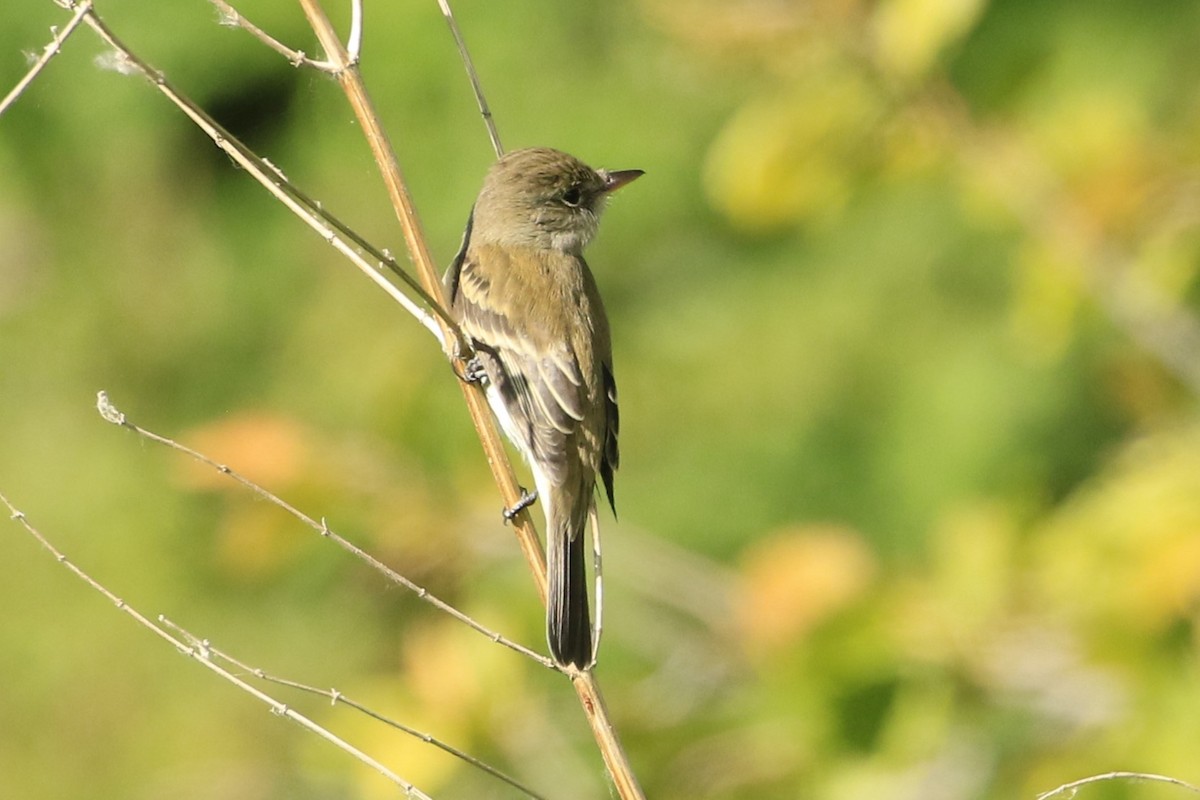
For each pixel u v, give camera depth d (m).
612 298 17.44
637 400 16.84
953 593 9.19
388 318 17.86
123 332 19.61
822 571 9.27
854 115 9.91
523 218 8.98
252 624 17.02
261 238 19.06
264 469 10.27
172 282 19.66
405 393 10.99
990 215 10.26
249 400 18.75
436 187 17.64
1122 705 8.98
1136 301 9.73
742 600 9.70
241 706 16.75
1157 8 14.02
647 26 16.05
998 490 14.08
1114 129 10.09
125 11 18.81
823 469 15.83
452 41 17.78
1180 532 8.59
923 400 15.45
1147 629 8.57
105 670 17.70
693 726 9.84
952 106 9.98
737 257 17.16
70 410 19.45
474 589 10.58
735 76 10.65
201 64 18.58
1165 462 9.14
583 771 9.59
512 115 17.59
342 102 18.28
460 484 10.63
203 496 18.16
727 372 16.61
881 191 11.11
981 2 9.51
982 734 9.29
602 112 17.30
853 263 16.42
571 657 7.20
